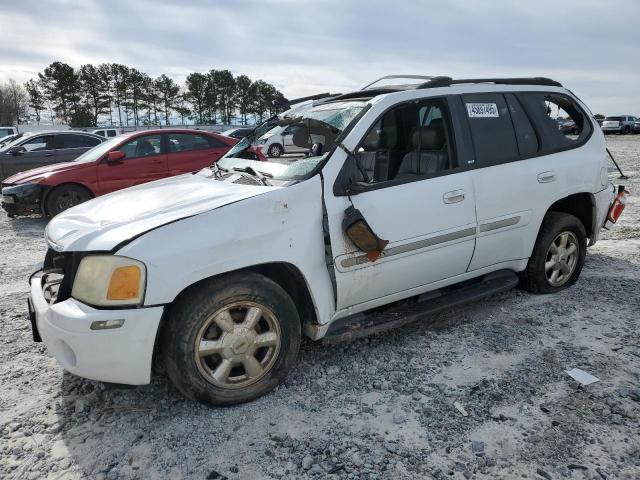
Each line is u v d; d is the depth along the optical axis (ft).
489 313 13.80
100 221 9.74
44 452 8.59
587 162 14.60
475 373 10.78
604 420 9.07
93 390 10.49
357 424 9.16
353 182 10.58
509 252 13.46
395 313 11.76
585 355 11.39
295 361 11.41
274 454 8.44
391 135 12.69
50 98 224.33
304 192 10.02
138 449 8.63
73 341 8.50
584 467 7.94
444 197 11.66
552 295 14.92
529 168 13.28
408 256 11.34
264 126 13.61
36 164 37.32
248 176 11.27
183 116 249.96
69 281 9.37
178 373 9.07
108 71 233.55
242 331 9.51
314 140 11.60
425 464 8.10
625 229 23.31
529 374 10.66
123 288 8.44
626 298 14.61
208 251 8.90
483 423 9.09
